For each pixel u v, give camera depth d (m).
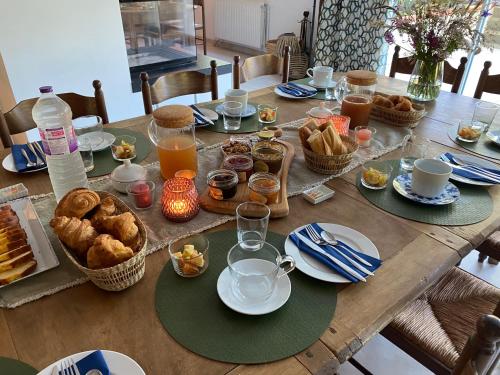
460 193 1.08
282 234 0.91
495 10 2.40
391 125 1.51
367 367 1.44
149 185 1.01
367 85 1.53
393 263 0.83
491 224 0.96
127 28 3.24
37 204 1.00
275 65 2.08
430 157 1.25
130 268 0.73
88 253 0.71
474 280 1.25
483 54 3.12
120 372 0.58
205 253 0.80
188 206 0.94
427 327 1.08
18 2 2.22
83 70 2.63
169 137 1.11
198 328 0.67
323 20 3.47
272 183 0.98
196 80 1.83
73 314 0.70
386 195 1.07
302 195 1.07
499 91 1.79
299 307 0.72
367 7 3.26
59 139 0.93
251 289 0.73
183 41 3.62
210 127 1.45
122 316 0.70
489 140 1.38
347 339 0.66
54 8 2.36
